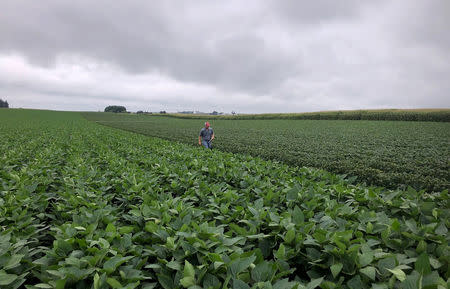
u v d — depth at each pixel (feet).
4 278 6.28
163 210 10.91
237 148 53.93
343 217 10.62
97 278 6.15
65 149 38.22
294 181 16.67
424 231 8.60
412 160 40.96
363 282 6.59
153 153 33.27
